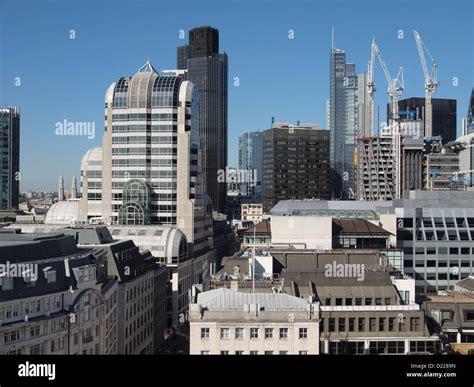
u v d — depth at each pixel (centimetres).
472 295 11119
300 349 8738
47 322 10212
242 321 8712
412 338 9138
